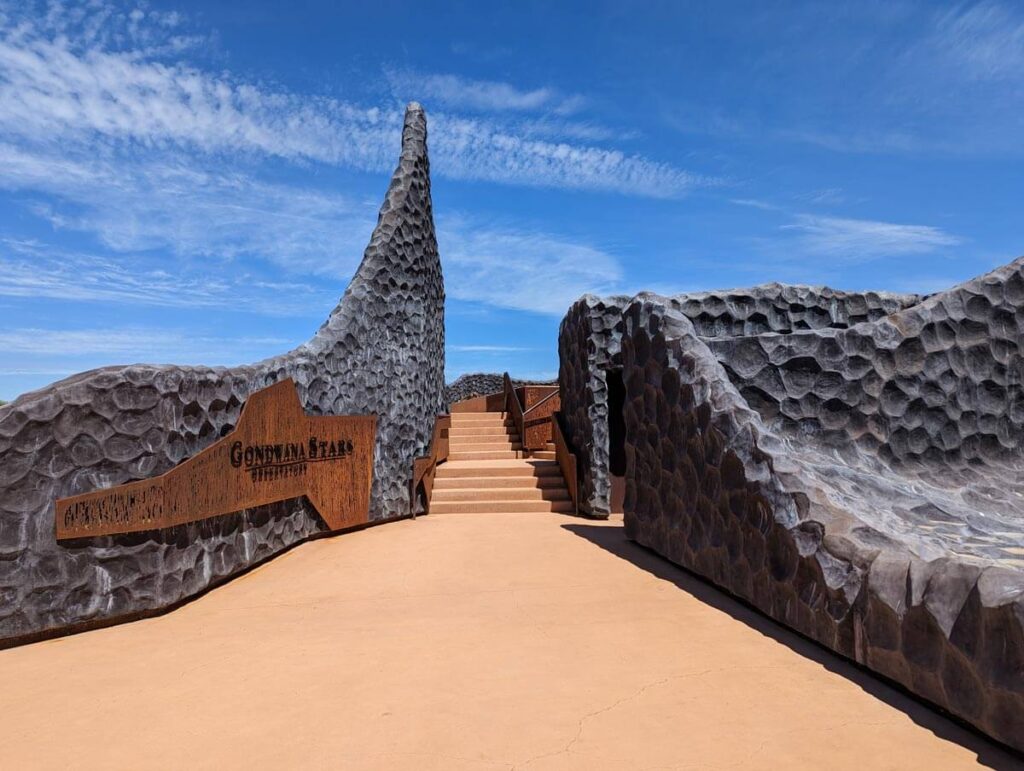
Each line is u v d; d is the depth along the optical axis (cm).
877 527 455
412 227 1249
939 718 354
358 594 649
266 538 788
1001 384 866
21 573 508
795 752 317
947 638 350
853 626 429
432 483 1288
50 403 533
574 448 1303
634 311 874
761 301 1002
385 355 1120
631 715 357
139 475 588
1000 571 338
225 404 709
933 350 847
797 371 822
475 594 638
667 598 606
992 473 823
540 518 1166
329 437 929
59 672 443
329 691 397
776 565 525
